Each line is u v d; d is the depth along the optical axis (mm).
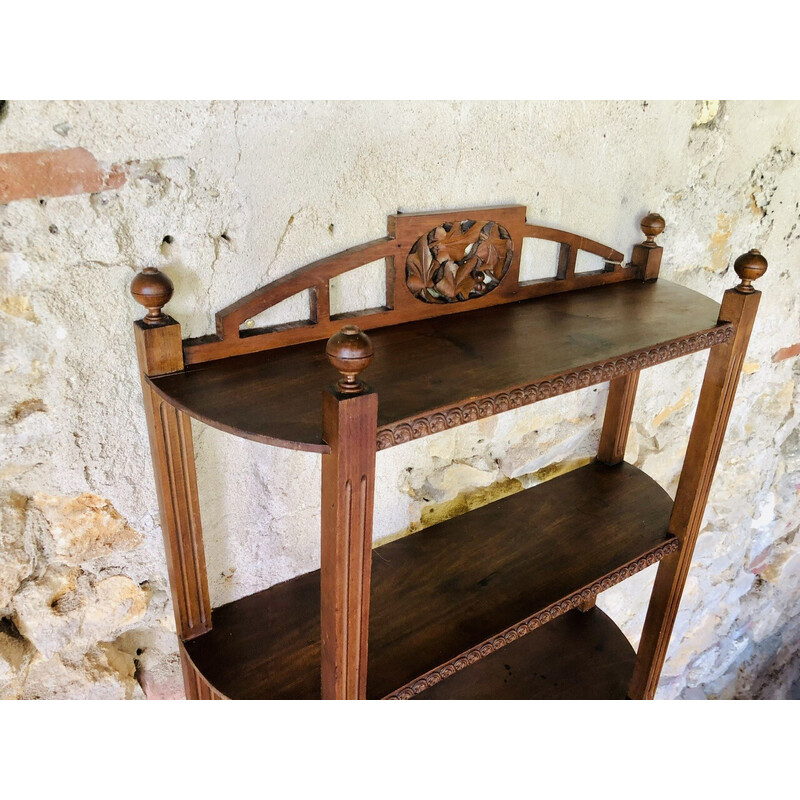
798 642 2562
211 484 976
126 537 939
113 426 856
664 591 1232
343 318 938
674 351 921
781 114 1429
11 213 699
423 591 1077
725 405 1061
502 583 1095
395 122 910
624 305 1089
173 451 858
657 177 1276
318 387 767
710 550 2029
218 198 812
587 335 935
